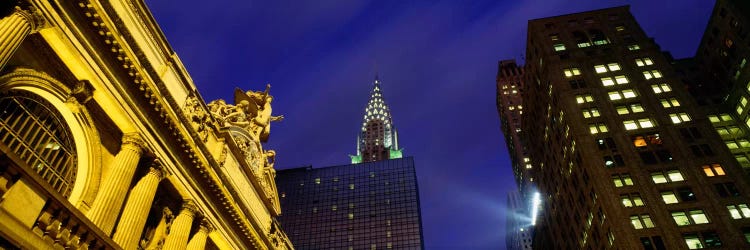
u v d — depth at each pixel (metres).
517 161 164.25
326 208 165.00
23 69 21.88
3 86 20.92
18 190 16.33
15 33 18.98
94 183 25.59
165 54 34.69
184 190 32.12
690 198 65.12
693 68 106.81
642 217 63.62
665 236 60.72
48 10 21.58
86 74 24.56
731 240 58.94
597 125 79.38
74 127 25.25
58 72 24.05
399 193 164.50
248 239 40.91
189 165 33.22
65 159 25.00
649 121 78.62
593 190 72.44
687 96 82.38
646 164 71.00
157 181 28.73
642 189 67.00
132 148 27.16
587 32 102.50
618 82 87.75
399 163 177.12
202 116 38.16
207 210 35.19
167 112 30.19
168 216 31.69
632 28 101.31
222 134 40.28
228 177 38.59
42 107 23.91
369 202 163.62
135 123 27.67
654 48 94.31
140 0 31.55
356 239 152.75
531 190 144.38
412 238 149.00
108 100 25.88
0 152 15.55
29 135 23.14
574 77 90.62
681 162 70.56
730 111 89.00
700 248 59.00
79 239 18.94
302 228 160.00
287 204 169.75
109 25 25.31
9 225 15.58
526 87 117.00
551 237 102.88
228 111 47.19
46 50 23.03
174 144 31.69
